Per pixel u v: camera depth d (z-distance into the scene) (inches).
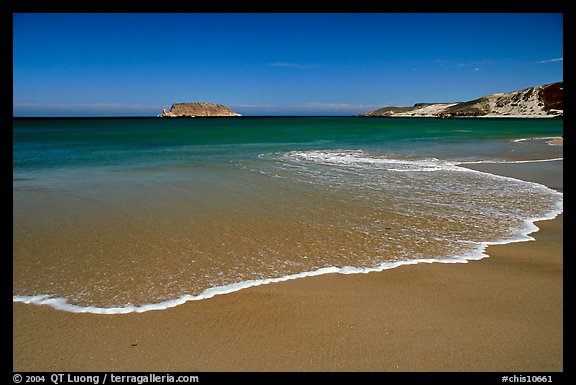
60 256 238.5
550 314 168.6
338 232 283.9
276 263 228.7
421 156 746.2
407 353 143.7
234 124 2933.1
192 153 823.1
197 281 205.0
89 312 174.6
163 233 281.4
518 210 344.2
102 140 1247.5
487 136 1380.4
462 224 303.7
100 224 303.1
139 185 459.8
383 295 188.5
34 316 171.0
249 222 307.4
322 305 178.5
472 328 158.9
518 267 221.6
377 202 374.0
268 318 167.9
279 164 638.5
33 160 708.7
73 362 140.4
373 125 2625.5
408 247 255.0
